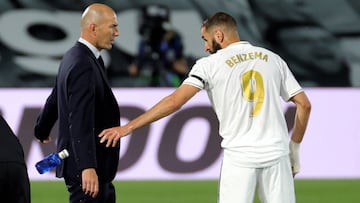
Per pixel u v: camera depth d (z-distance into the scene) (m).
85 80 17.97
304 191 34.69
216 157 37.22
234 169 18.02
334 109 38.50
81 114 17.84
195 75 17.97
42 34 44.84
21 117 38.00
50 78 44.59
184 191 34.41
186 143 37.28
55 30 44.94
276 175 18.02
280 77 18.27
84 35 18.59
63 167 18.61
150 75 44.38
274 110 18.08
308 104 18.30
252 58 18.16
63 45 44.88
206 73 17.98
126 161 36.97
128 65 44.50
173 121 37.47
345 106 38.56
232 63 18.03
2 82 44.41
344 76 44.84
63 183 35.91
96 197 18.61
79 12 45.09
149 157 37.06
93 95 18.08
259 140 17.95
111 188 19.23
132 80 44.53
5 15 44.78
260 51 18.30
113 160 18.78
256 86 18.02
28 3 45.00
